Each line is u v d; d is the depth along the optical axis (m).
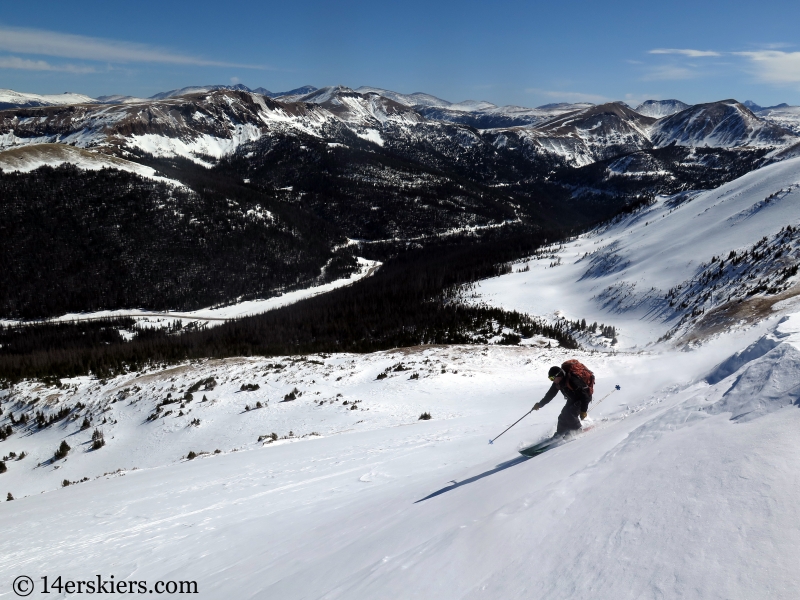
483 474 6.40
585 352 34.66
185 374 36.19
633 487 3.13
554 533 3.00
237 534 7.29
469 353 34.28
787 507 2.24
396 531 4.59
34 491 24.27
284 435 22.34
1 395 39.88
